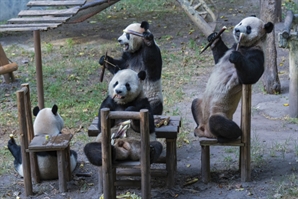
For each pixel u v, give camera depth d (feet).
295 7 52.70
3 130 29.81
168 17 54.13
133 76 19.83
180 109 32.07
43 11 27.07
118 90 19.15
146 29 23.47
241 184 21.71
